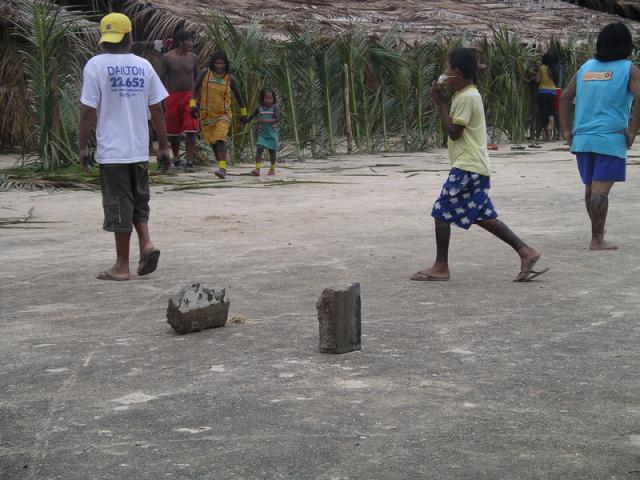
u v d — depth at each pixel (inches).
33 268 255.8
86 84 240.4
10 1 627.2
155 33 681.0
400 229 323.0
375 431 126.3
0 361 163.3
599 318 193.3
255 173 526.3
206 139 514.6
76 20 567.8
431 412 134.1
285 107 658.2
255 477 111.0
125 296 220.4
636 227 324.5
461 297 215.6
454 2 979.9
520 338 176.9
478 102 230.5
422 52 727.1
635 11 1099.3
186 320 181.2
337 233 314.8
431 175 520.7
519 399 139.9
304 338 178.2
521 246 233.6
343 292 165.3
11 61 650.8
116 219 237.3
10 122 652.7
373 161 634.2
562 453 118.1
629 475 111.2
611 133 276.7
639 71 276.5
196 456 117.7
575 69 839.1
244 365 159.8
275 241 298.7
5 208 384.5
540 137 864.3
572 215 356.2
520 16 953.5
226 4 784.3
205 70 510.9
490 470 112.7
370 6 892.6
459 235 311.9
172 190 449.1
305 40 667.4
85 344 174.9
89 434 126.1
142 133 243.6
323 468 113.6
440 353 166.6
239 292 222.1
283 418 131.8
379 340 176.4
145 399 141.1
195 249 285.0
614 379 149.9
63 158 519.8
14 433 126.9
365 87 711.1
